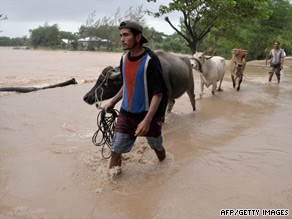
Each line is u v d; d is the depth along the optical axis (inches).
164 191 137.9
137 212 121.5
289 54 2436.0
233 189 140.4
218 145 199.0
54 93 348.2
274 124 249.4
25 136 203.3
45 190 135.2
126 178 149.0
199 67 330.6
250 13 722.2
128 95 135.9
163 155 166.7
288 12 1480.1
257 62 1325.0
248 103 336.8
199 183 146.0
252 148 193.5
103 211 121.3
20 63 762.8
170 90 216.7
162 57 217.5
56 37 3144.7
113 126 163.2
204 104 327.6
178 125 243.8
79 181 144.4
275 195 135.4
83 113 264.4
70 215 117.7
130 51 131.3
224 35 1039.6
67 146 187.3
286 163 170.1
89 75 533.0
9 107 277.7
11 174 149.0
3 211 118.3
